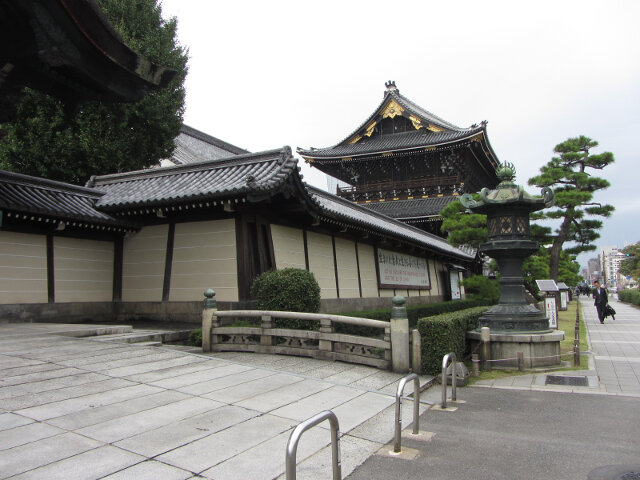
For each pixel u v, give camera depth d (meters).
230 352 10.41
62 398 6.28
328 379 8.09
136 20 23.20
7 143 21.45
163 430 5.38
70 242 14.62
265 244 14.77
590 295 84.75
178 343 11.89
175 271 14.83
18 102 11.16
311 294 12.28
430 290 28.97
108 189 17.12
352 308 19.08
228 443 5.10
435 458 5.05
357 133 45.94
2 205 12.13
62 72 9.38
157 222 15.45
